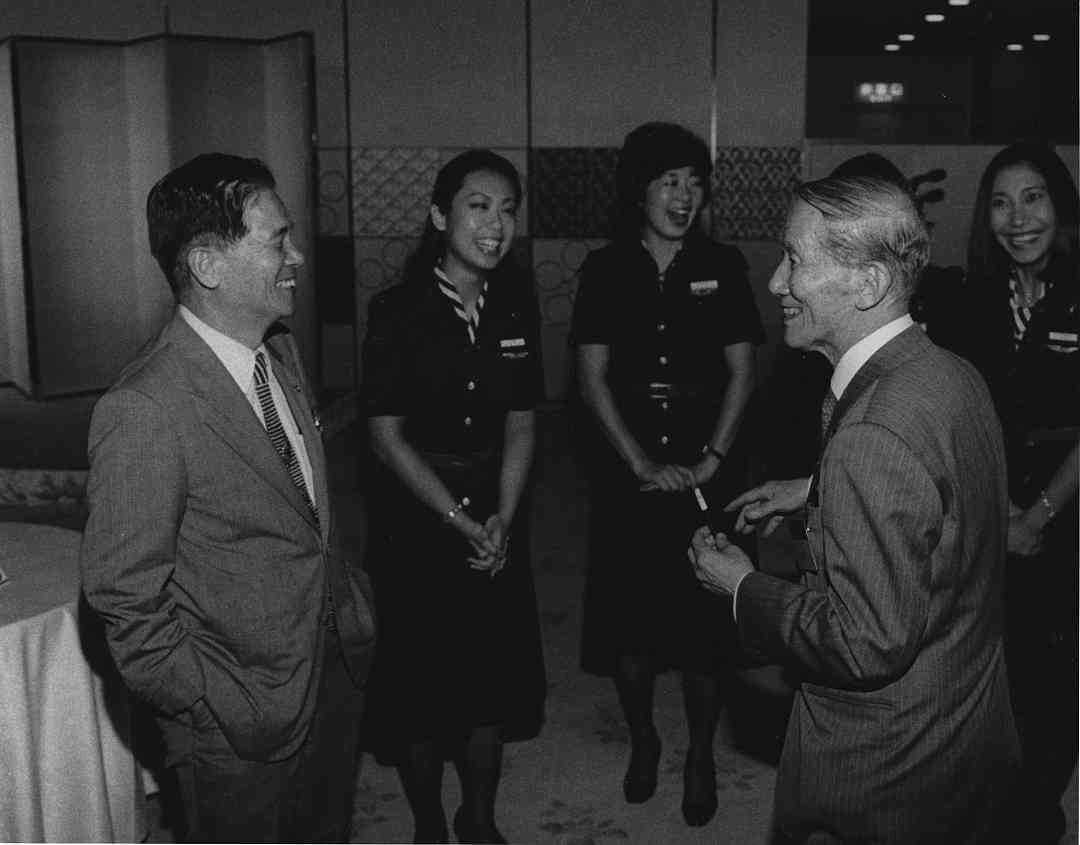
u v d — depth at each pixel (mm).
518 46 8062
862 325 1464
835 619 1367
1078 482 2262
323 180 8242
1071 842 2518
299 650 1767
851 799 1445
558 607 4285
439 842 2648
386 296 2543
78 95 7285
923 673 1403
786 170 8102
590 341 2928
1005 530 1490
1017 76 12242
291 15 8086
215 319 1763
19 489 5355
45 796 2340
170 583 1723
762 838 2699
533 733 3250
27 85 7102
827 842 1497
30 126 7152
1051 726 2396
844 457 1354
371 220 8266
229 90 7340
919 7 9758
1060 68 11883
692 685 2838
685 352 2896
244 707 1712
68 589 2453
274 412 1852
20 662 2246
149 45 7199
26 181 7184
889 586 1321
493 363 2527
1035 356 2398
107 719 2502
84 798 2398
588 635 3100
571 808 2848
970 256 2535
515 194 2473
